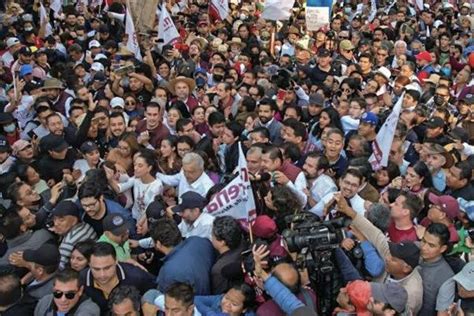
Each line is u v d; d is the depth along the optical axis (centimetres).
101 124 847
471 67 1365
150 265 566
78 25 1538
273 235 514
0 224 564
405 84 1091
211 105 952
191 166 661
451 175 670
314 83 1191
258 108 905
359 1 2173
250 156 667
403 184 654
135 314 443
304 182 673
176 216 599
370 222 527
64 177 686
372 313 428
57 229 573
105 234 537
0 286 461
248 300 462
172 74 1195
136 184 697
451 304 458
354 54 1488
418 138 870
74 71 1155
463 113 974
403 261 464
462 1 2192
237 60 1340
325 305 468
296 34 1521
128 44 1230
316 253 459
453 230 536
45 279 498
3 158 772
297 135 789
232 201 572
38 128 891
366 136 812
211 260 525
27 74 1113
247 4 1988
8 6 1753
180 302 427
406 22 1766
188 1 1988
